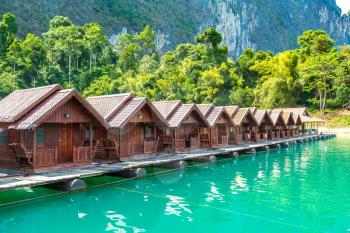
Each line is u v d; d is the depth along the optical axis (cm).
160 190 1883
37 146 1881
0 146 1973
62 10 15112
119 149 2339
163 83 7512
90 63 8838
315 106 9094
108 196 1736
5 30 7762
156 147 2731
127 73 8844
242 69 10262
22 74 6875
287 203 1633
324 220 1385
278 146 4303
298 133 5956
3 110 1920
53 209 1500
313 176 2359
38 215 1417
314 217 1422
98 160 2342
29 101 1878
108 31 16375
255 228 1283
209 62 9169
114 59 9944
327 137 6138
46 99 1908
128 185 1992
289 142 4638
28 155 1744
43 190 1766
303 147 4550
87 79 8050
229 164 2912
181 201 1652
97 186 1923
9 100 2078
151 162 2286
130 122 2478
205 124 3288
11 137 1928
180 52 10006
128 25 17450
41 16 13375
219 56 9400
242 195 1783
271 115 4997
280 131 5238
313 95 9319
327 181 2178
